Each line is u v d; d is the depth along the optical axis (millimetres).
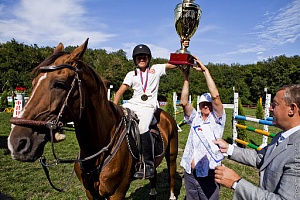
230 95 42188
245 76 52031
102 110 2121
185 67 2637
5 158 5637
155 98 2953
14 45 38844
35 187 4113
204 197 2568
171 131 3545
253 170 5359
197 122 2650
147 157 2576
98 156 2170
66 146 7145
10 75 30641
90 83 1937
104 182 2213
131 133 2477
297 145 1262
